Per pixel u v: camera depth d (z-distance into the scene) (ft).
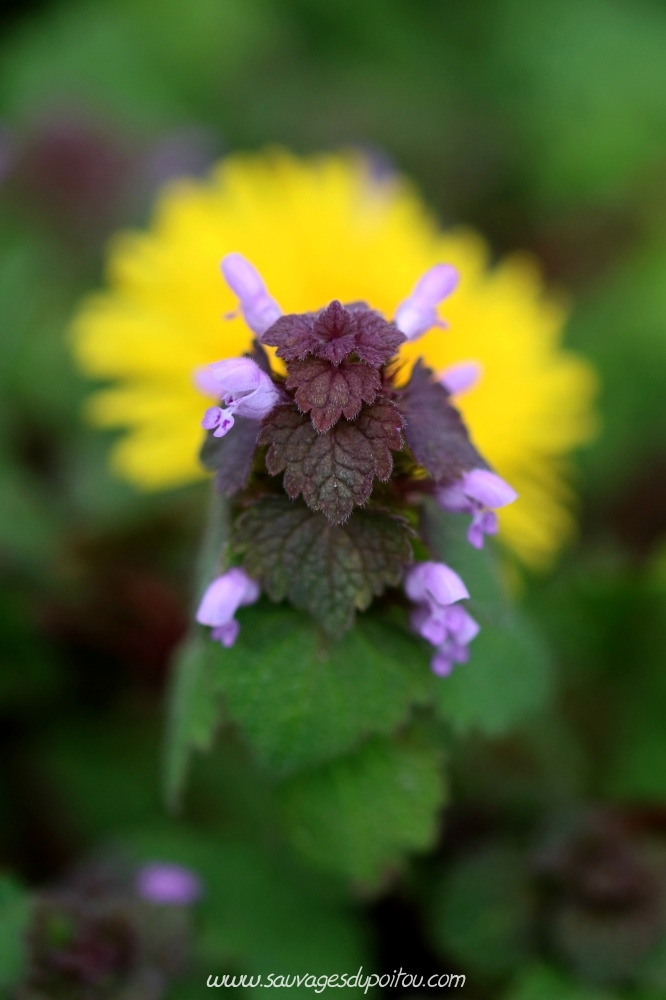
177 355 0.63
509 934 0.57
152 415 0.64
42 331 0.75
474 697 0.47
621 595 0.62
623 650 0.63
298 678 0.45
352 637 0.45
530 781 0.61
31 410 0.73
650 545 0.77
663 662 0.62
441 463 0.43
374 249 0.66
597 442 0.82
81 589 0.65
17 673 0.63
